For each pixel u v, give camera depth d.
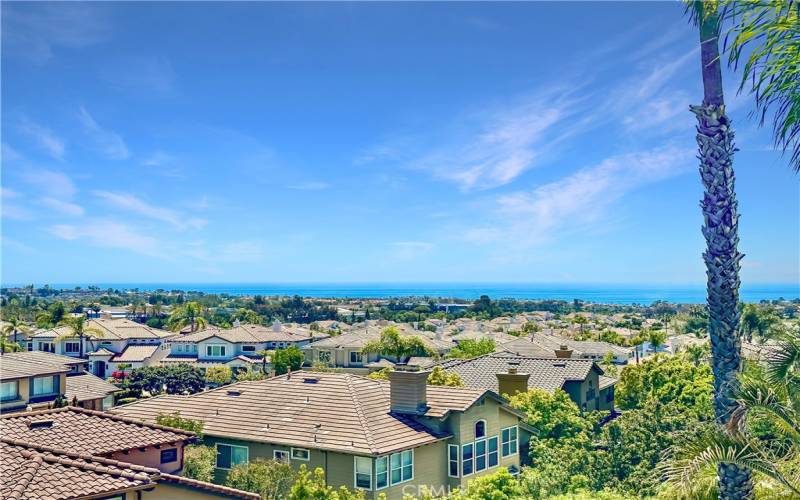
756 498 13.05
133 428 23.78
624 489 24.30
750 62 10.70
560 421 35.69
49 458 18.67
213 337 95.38
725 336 13.45
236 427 29.28
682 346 91.25
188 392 74.56
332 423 28.00
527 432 35.81
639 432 27.25
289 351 77.25
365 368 85.62
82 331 97.56
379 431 27.17
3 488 16.95
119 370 92.31
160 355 96.88
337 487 26.30
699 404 37.81
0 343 93.44
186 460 26.70
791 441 13.14
